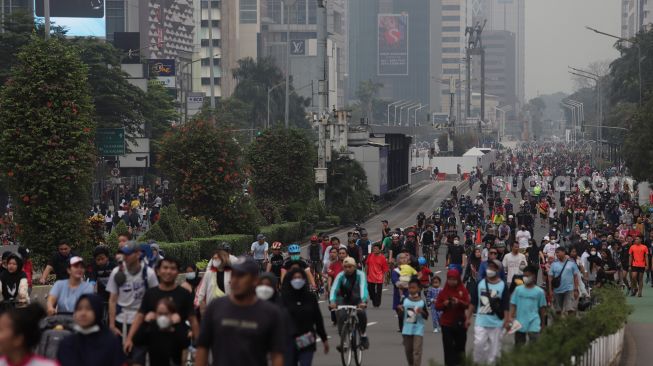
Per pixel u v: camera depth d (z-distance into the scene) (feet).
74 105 234.79
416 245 244.22
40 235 234.58
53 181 233.55
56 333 90.79
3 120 232.53
